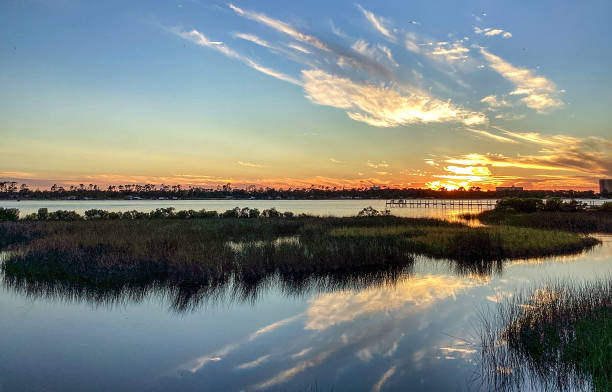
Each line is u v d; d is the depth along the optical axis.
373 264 16.95
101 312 10.80
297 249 17.59
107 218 36.66
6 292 12.80
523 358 7.48
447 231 26.14
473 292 12.50
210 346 8.40
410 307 10.98
